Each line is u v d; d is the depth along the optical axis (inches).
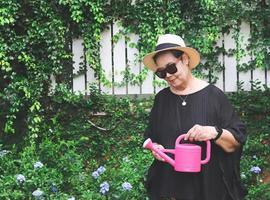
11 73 175.2
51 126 178.2
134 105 177.8
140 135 176.6
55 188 135.9
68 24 178.4
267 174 163.2
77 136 178.1
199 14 173.6
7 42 173.9
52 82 179.6
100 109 178.7
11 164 146.8
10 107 176.1
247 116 172.9
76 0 173.8
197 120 87.4
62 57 176.7
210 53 175.2
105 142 177.6
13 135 179.8
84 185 142.6
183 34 174.7
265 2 172.4
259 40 173.0
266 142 171.0
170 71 87.4
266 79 174.7
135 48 178.5
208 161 86.3
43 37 174.6
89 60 177.5
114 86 180.4
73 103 177.8
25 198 135.0
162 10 174.9
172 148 88.2
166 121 90.0
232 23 173.6
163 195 89.5
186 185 87.4
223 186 87.7
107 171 145.3
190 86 90.1
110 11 178.1
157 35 174.6
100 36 178.5
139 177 144.5
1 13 170.2
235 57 175.3
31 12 175.5
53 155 149.6
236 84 175.8
